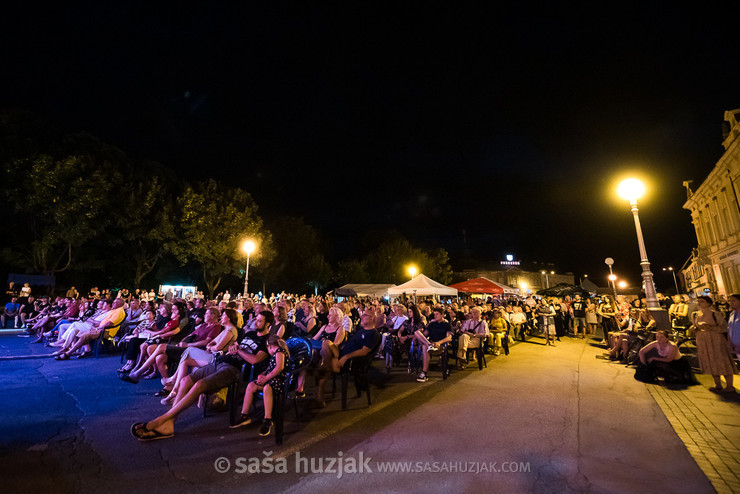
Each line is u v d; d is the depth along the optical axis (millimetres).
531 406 5430
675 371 6738
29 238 20047
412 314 8430
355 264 42750
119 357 8938
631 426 4527
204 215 23625
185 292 23891
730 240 22094
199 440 4090
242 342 4680
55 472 3225
